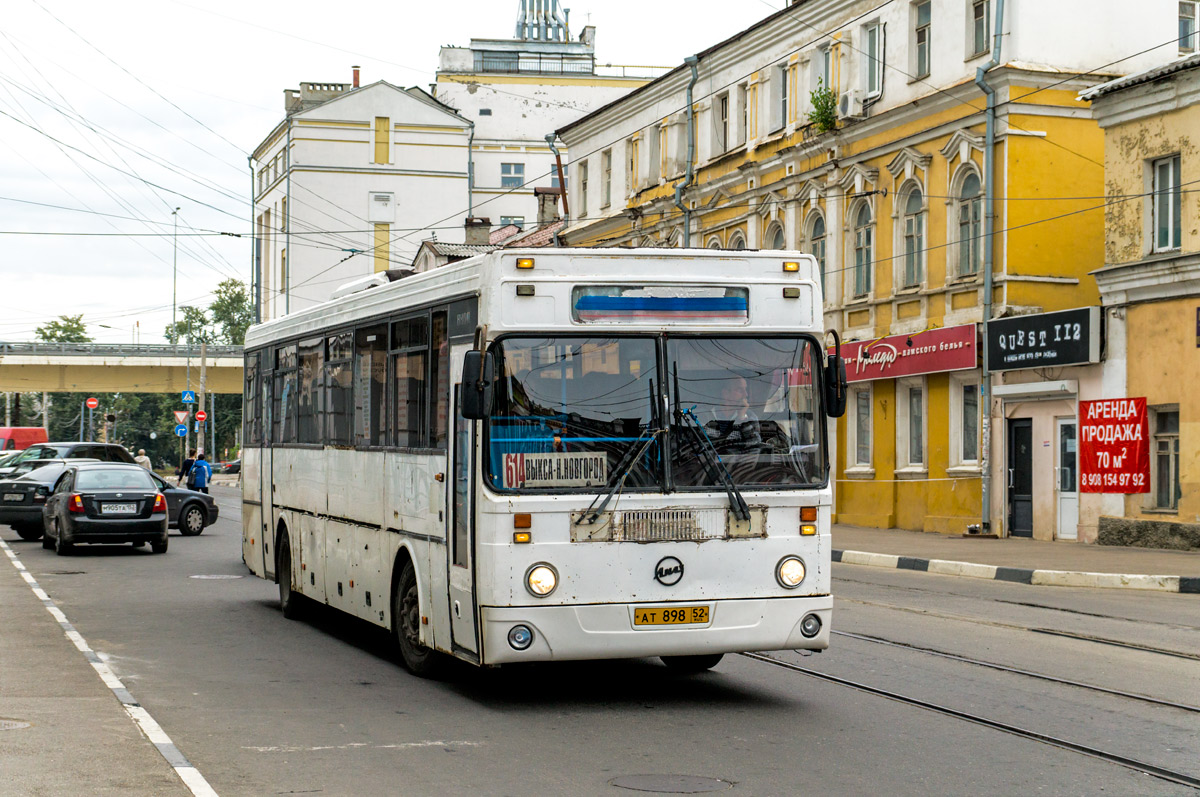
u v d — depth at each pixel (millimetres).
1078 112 27516
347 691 10273
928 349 29141
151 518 24359
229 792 6973
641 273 9359
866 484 32094
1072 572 19078
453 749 8117
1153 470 23781
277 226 79000
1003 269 27172
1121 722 8906
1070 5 27516
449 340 9961
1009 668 11117
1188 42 28562
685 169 41438
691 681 10641
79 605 16250
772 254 9648
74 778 6863
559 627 8961
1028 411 26656
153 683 10594
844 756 7891
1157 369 23516
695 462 9289
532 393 9125
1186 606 16172
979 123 27828
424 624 10445
